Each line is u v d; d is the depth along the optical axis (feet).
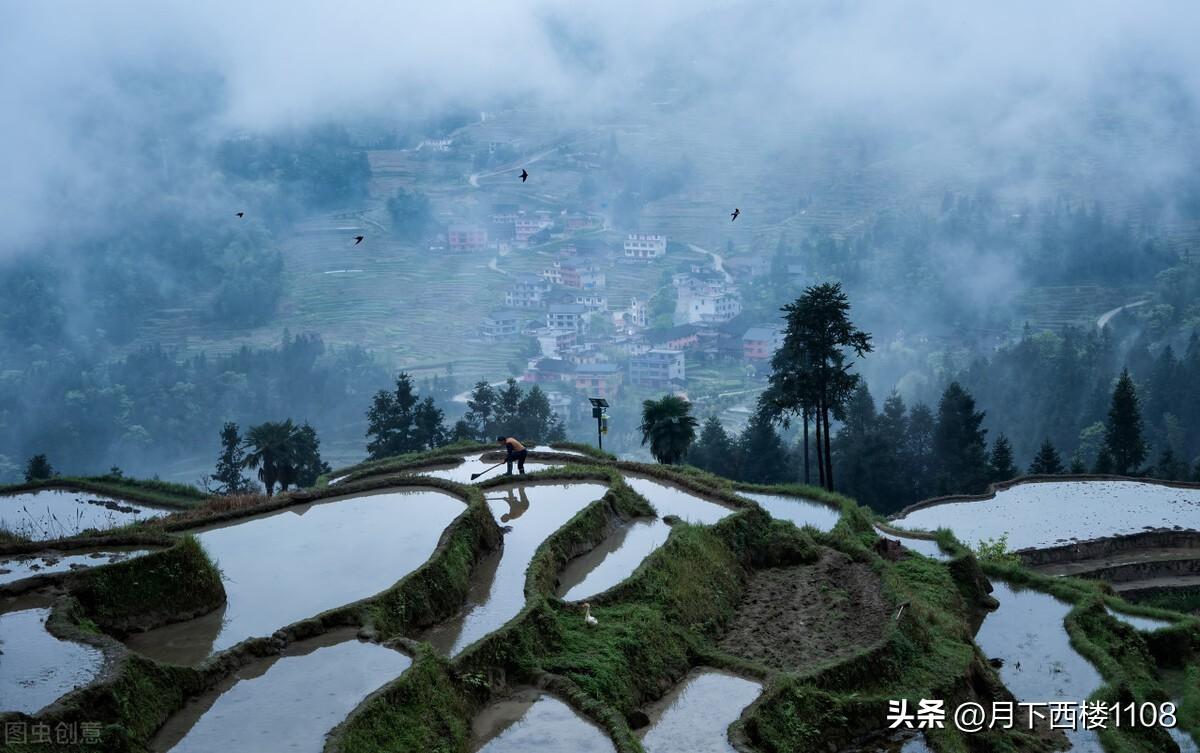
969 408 322.14
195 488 186.91
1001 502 210.38
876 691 101.14
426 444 319.68
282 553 113.09
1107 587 158.71
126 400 575.38
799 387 215.51
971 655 112.06
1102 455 311.68
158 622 93.15
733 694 95.04
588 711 85.10
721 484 166.30
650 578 112.16
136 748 71.31
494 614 102.17
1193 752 113.09
